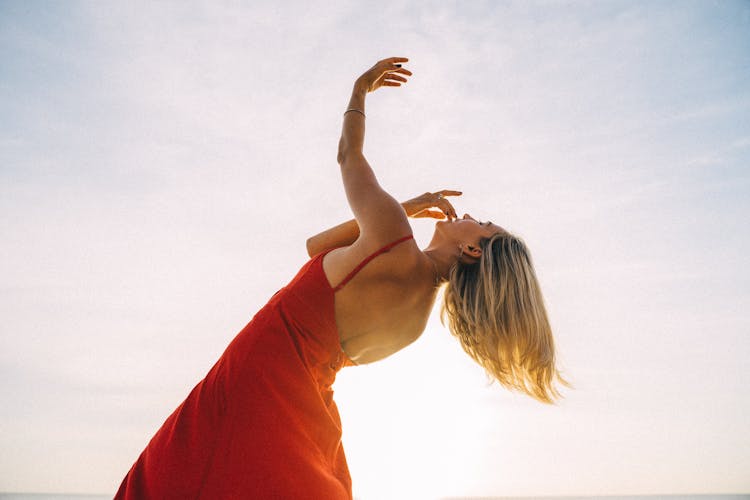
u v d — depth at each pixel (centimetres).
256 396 133
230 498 125
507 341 160
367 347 155
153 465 133
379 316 149
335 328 146
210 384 138
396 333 156
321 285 147
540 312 165
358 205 151
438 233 176
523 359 163
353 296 146
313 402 139
